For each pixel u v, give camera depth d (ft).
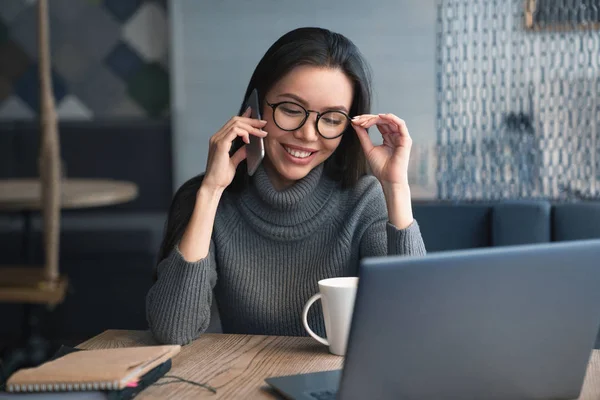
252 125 4.32
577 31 9.45
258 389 3.21
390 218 4.40
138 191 13.64
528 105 10.50
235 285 4.70
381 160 4.46
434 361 2.64
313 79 4.28
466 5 10.11
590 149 8.86
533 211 6.84
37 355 10.47
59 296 8.91
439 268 2.53
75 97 14.34
